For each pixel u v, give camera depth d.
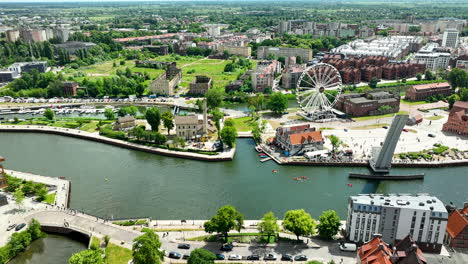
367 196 172.50
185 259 158.25
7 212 193.50
